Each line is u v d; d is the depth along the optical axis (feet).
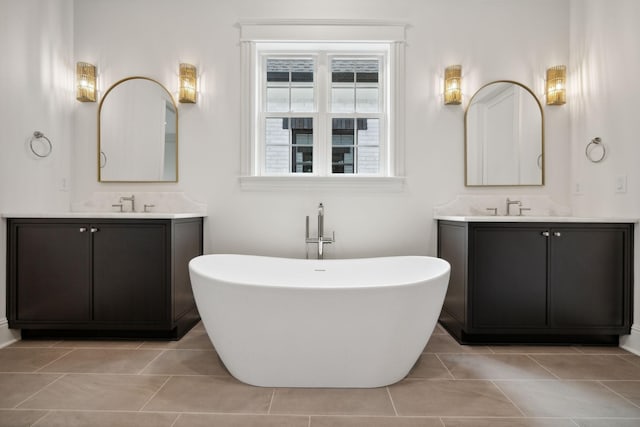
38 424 4.53
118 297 7.29
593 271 7.11
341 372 5.48
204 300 5.74
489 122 9.04
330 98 9.38
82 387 5.48
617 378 5.84
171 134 9.06
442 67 9.06
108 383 5.61
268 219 9.06
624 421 4.65
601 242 7.11
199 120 9.05
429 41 9.05
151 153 9.07
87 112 9.09
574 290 7.11
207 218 9.02
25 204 7.72
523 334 7.25
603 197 7.86
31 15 7.80
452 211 9.04
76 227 7.29
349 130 9.39
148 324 7.26
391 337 5.38
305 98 9.37
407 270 7.82
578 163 8.65
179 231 7.68
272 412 4.85
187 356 6.65
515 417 4.75
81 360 6.44
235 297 5.36
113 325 7.29
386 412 4.86
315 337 5.34
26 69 7.70
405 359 5.64
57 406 4.95
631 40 7.07
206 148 9.05
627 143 7.20
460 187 9.06
